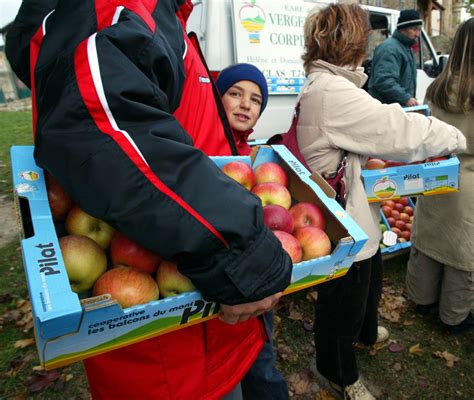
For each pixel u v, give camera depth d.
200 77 1.29
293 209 1.26
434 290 2.75
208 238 0.74
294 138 1.81
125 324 0.78
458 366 2.46
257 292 0.79
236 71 1.78
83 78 0.74
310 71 1.79
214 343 1.12
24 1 1.07
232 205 0.77
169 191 0.74
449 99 2.25
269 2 3.75
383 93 4.38
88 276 0.89
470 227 2.34
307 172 1.37
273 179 1.34
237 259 0.77
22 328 2.80
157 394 1.02
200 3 3.66
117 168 0.72
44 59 0.82
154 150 0.74
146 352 1.00
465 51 2.12
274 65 3.84
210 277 0.77
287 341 2.69
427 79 5.80
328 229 1.25
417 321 2.87
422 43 5.84
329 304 1.93
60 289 0.70
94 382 1.07
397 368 2.44
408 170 1.77
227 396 1.28
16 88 15.43
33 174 0.95
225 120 1.42
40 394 2.27
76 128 0.74
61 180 0.75
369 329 2.35
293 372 2.43
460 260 2.39
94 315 0.72
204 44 3.61
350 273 1.82
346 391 2.09
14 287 3.27
